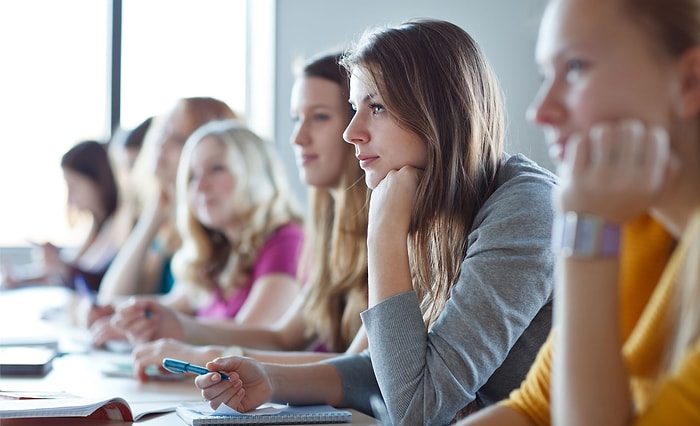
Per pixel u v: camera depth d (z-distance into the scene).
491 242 1.88
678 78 1.08
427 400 1.79
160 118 5.49
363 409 2.19
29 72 6.86
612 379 1.13
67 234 6.81
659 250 1.23
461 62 2.01
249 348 3.26
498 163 2.07
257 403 1.98
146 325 3.11
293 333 3.33
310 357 2.53
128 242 5.26
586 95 1.10
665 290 1.18
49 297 6.25
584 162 1.10
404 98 1.97
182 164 4.15
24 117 6.88
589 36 1.09
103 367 2.85
